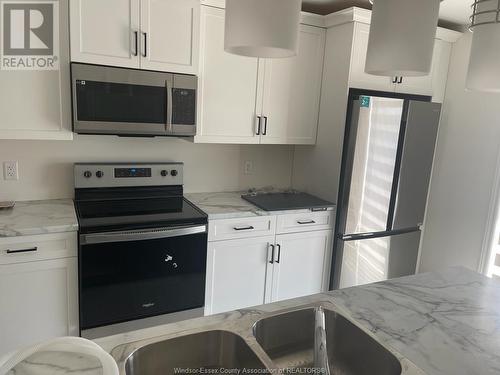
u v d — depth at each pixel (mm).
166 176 2744
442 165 3242
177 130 2389
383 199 2914
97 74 2111
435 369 1013
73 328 2123
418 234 3223
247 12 680
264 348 1231
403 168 2939
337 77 2760
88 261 2047
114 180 2578
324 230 2857
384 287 1499
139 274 2191
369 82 2746
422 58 816
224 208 2559
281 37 690
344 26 2668
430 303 1376
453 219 3174
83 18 2055
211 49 2451
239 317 1206
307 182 3145
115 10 2115
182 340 1093
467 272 1686
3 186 2381
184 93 2357
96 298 2105
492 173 2885
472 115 2988
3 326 1973
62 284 2053
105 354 912
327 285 2979
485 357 1076
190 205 2574
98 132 2186
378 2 829
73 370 878
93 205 2410
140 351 1031
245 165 3133
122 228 2094
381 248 3031
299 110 2873
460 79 3043
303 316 1277
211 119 2549
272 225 2641
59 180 2516
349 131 2682
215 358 1140
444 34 2938
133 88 2215
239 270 2588
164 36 2260
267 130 2770
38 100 2078
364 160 2746
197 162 2932
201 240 2354
